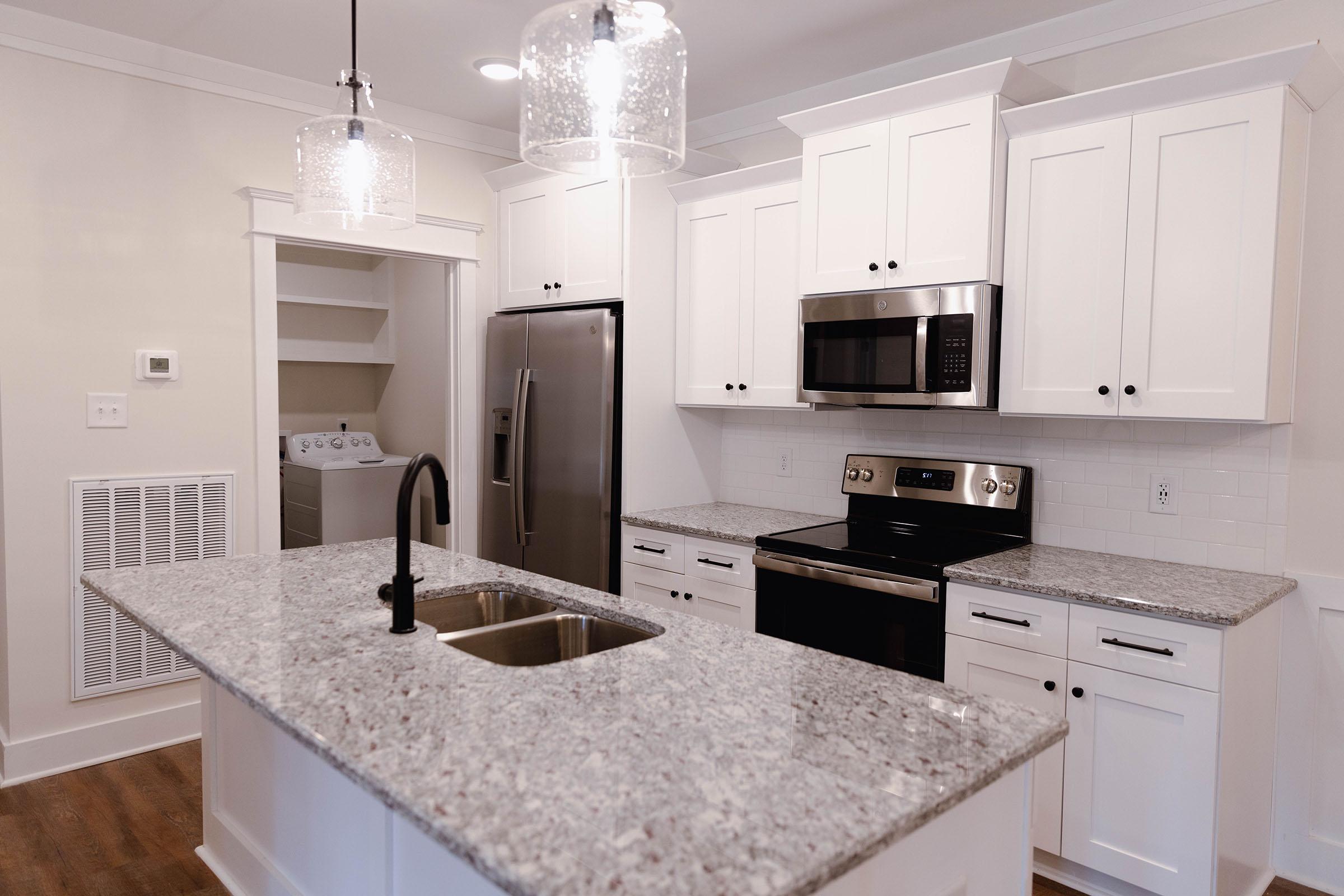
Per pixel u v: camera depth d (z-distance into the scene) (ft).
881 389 9.19
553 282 12.30
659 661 4.97
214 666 4.73
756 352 10.87
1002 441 9.61
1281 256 7.04
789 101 11.57
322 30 9.48
